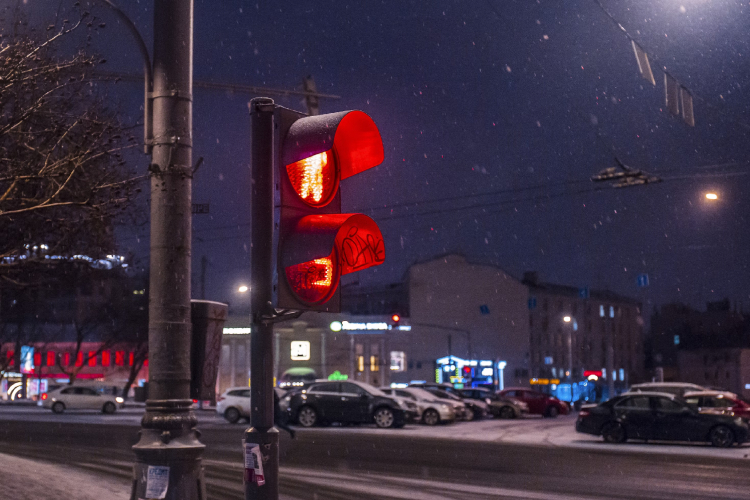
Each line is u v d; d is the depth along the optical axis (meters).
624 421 22.61
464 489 12.14
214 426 30.44
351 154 4.86
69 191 8.16
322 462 16.05
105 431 26.08
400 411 28.77
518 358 80.56
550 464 15.89
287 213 4.52
